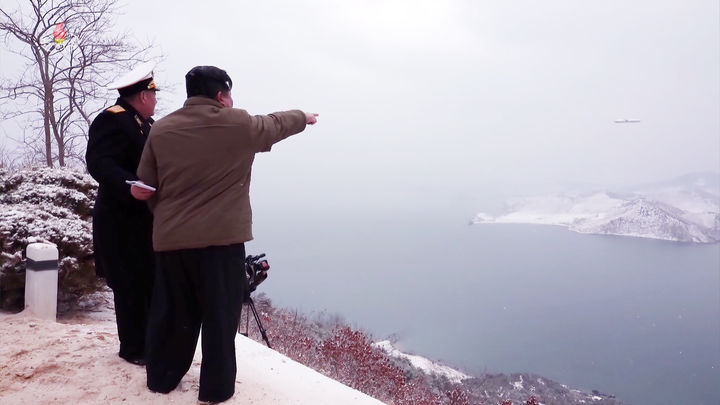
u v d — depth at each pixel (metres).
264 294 13.49
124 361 3.23
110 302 5.25
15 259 4.38
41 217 4.77
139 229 3.13
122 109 3.00
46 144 12.37
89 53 12.45
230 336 2.75
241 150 2.60
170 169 2.57
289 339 7.77
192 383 3.02
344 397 3.43
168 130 2.55
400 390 7.25
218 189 2.63
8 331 3.68
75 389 2.84
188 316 2.78
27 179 5.38
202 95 2.63
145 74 3.08
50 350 3.34
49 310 4.30
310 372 3.89
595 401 43.22
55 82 12.49
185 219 2.57
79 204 5.28
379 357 7.67
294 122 2.75
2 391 2.77
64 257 4.59
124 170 2.86
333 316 14.91
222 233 2.62
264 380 3.38
